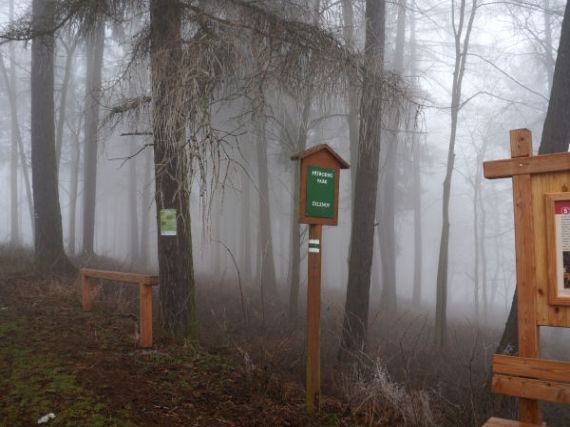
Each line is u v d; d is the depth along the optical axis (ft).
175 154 21.35
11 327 23.68
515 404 22.53
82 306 28.12
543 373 11.33
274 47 23.50
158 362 21.08
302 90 24.98
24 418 15.47
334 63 24.23
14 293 29.78
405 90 26.89
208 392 18.90
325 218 18.25
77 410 16.07
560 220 11.35
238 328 31.89
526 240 11.75
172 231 24.58
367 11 31.58
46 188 37.96
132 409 16.69
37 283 32.53
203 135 20.93
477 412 20.65
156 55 22.49
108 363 20.34
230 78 24.66
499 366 11.77
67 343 22.31
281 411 18.16
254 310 38.27
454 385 26.00
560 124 25.93
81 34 29.12
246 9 23.98
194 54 21.74
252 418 17.29
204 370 20.92
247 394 19.20
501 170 12.07
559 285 11.31
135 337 23.73
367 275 30.89
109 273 25.40
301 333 33.58
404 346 35.14
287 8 26.50
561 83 25.90
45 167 38.17
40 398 16.66
